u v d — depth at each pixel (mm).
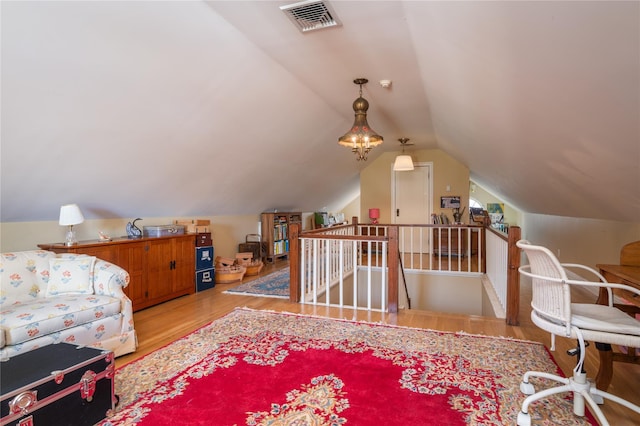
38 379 1513
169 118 2992
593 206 3613
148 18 2102
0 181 2562
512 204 8234
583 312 1823
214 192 4695
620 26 1162
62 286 2600
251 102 3420
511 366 2225
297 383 2035
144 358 2385
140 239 3588
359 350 2480
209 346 2568
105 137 2766
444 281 5145
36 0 1715
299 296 3816
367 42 2654
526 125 2564
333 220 8930
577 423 1656
